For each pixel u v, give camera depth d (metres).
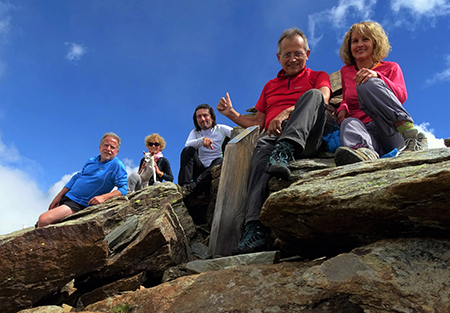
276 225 1.27
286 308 0.94
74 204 2.43
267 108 2.06
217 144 2.82
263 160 1.62
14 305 1.41
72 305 1.59
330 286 0.84
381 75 1.65
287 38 2.03
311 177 1.34
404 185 0.86
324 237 1.19
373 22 1.95
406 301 0.75
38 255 1.43
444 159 1.00
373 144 1.65
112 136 2.64
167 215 1.88
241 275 1.13
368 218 0.99
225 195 1.70
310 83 1.98
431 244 0.88
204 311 1.02
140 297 1.20
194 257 1.96
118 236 1.87
